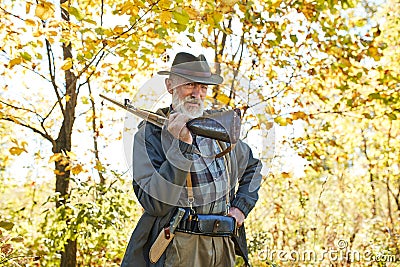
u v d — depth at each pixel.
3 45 3.86
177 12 3.35
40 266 5.09
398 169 7.45
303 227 6.83
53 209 4.83
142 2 3.46
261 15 4.75
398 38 6.57
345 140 7.11
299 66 5.20
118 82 4.94
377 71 5.36
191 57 2.57
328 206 7.51
